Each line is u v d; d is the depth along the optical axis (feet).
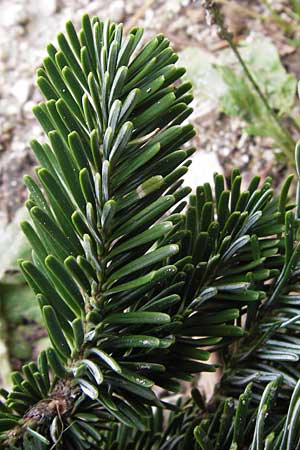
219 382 0.88
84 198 0.73
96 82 0.72
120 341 0.75
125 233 0.74
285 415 0.82
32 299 1.95
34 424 0.77
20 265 0.75
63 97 0.74
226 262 0.83
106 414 0.81
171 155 0.75
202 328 0.81
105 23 0.74
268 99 1.94
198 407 0.91
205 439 0.74
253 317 0.86
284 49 2.19
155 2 2.34
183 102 0.77
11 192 2.14
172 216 0.76
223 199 0.81
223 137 2.07
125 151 0.74
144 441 0.91
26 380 0.80
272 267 0.86
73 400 0.78
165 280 0.80
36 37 2.36
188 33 2.25
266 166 2.02
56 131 0.72
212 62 1.94
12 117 2.25
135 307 0.81
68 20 0.74
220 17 1.40
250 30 2.24
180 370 0.81
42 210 0.73
